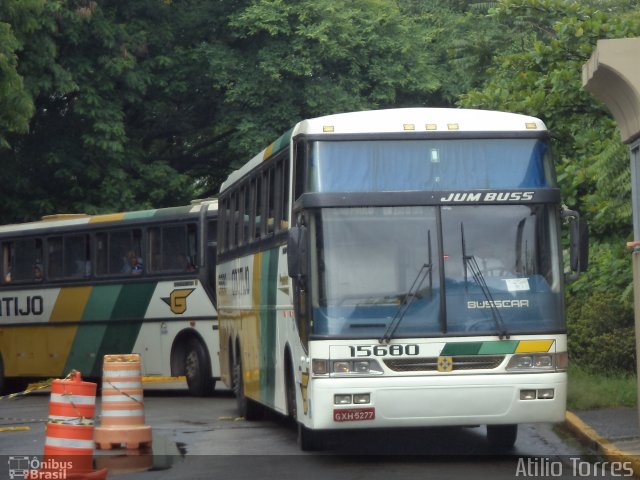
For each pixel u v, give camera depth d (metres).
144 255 35.91
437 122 19.03
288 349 20.78
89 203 48.94
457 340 18.11
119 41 48.47
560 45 26.59
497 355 18.16
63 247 38.56
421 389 17.95
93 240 37.62
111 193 48.91
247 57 51.28
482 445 21.05
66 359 38.22
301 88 51.28
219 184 59.44
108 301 36.84
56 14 45.41
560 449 20.28
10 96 34.19
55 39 47.00
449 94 54.62
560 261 18.64
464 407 18.02
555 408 18.17
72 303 38.06
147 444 21.53
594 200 22.92
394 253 18.39
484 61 31.06
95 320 37.25
